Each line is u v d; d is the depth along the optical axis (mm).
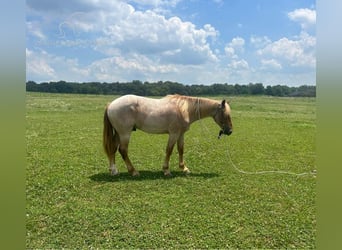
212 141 13766
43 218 5676
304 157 10891
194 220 5711
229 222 5672
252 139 14336
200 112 8547
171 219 5734
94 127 17484
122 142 8031
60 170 8617
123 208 6168
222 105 8445
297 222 5715
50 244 4879
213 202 6551
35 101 32344
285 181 8102
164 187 7359
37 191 6977
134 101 7887
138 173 8297
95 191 7043
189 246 4902
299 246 4961
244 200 6707
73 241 4988
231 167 9438
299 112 28250
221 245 4949
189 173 8617
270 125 19109
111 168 8234
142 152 11211
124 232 5277
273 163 9992
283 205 6492
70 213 5902
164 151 11445
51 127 17016
